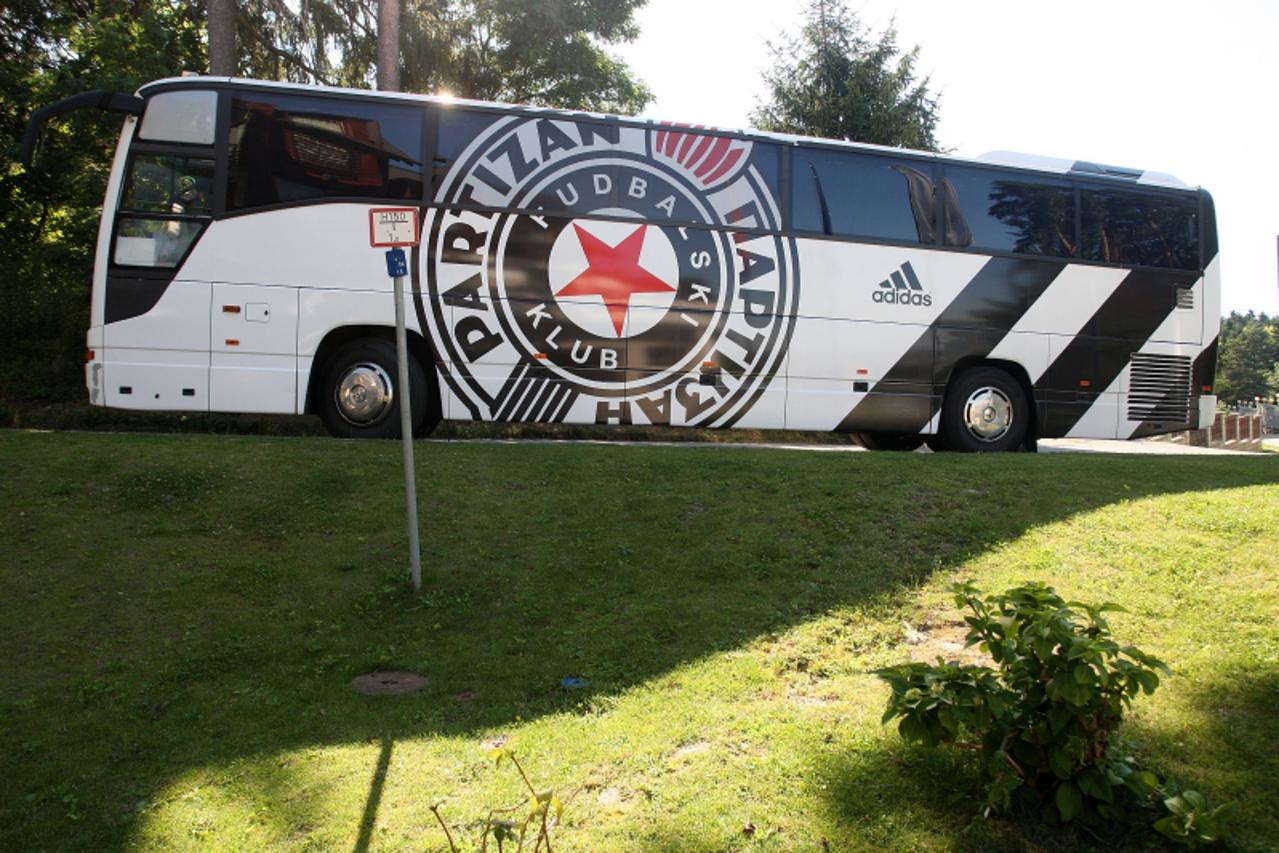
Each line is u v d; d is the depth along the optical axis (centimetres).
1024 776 355
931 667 367
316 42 1938
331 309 1028
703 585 624
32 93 1636
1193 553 617
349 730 459
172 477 774
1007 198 1227
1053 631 338
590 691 493
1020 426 1228
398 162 1055
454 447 926
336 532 705
